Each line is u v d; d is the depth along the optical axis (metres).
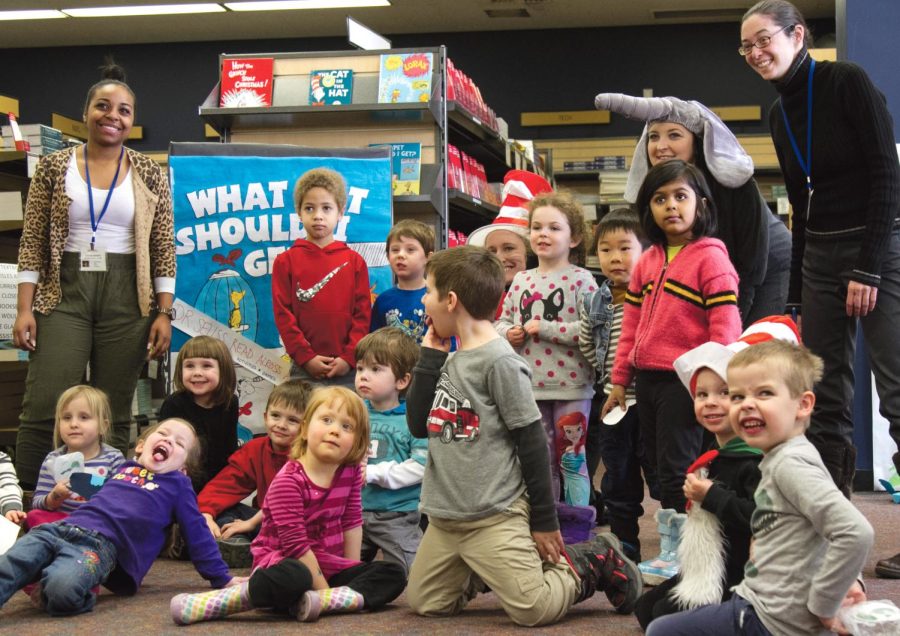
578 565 2.58
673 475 2.87
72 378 3.71
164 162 12.02
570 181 11.91
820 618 1.87
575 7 11.58
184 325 4.30
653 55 12.17
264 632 2.43
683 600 2.16
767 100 11.88
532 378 3.57
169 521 2.85
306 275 3.91
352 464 2.83
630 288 3.12
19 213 5.40
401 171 5.20
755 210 3.23
